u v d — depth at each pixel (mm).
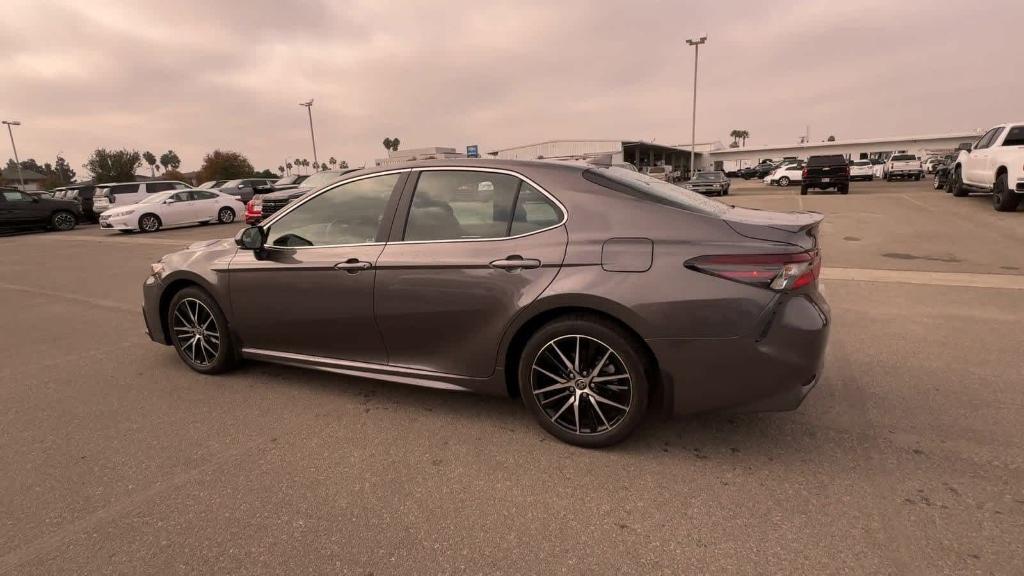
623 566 2064
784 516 2324
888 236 9914
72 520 2412
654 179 3424
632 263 2650
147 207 17766
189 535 2293
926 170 48500
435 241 3137
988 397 3385
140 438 3146
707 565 2057
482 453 2898
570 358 2879
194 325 4098
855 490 2490
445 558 2131
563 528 2289
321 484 2643
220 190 24562
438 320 3107
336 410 3449
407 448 2967
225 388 3844
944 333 4621
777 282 2504
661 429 3098
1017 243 8672
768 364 2523
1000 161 12414
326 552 2178
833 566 2031
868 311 5363
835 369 3914
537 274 2824
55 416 3467
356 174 3486
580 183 2916
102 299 7188
